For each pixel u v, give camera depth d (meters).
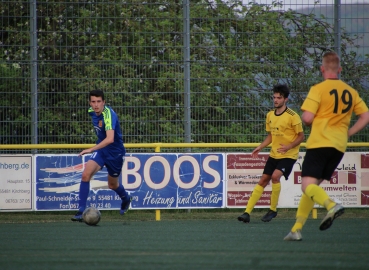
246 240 23.38
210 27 35.12
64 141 34.12
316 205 34.56
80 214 29.64
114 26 34.41
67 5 34.25
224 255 19.06
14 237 24.73
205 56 35.03
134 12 34.53
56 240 23.58
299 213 22.84
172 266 16.88
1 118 33.84
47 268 16.78
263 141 33.66
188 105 34.81
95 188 33.28
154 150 34.41
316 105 20.42
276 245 21.61
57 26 34.22
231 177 34.16
